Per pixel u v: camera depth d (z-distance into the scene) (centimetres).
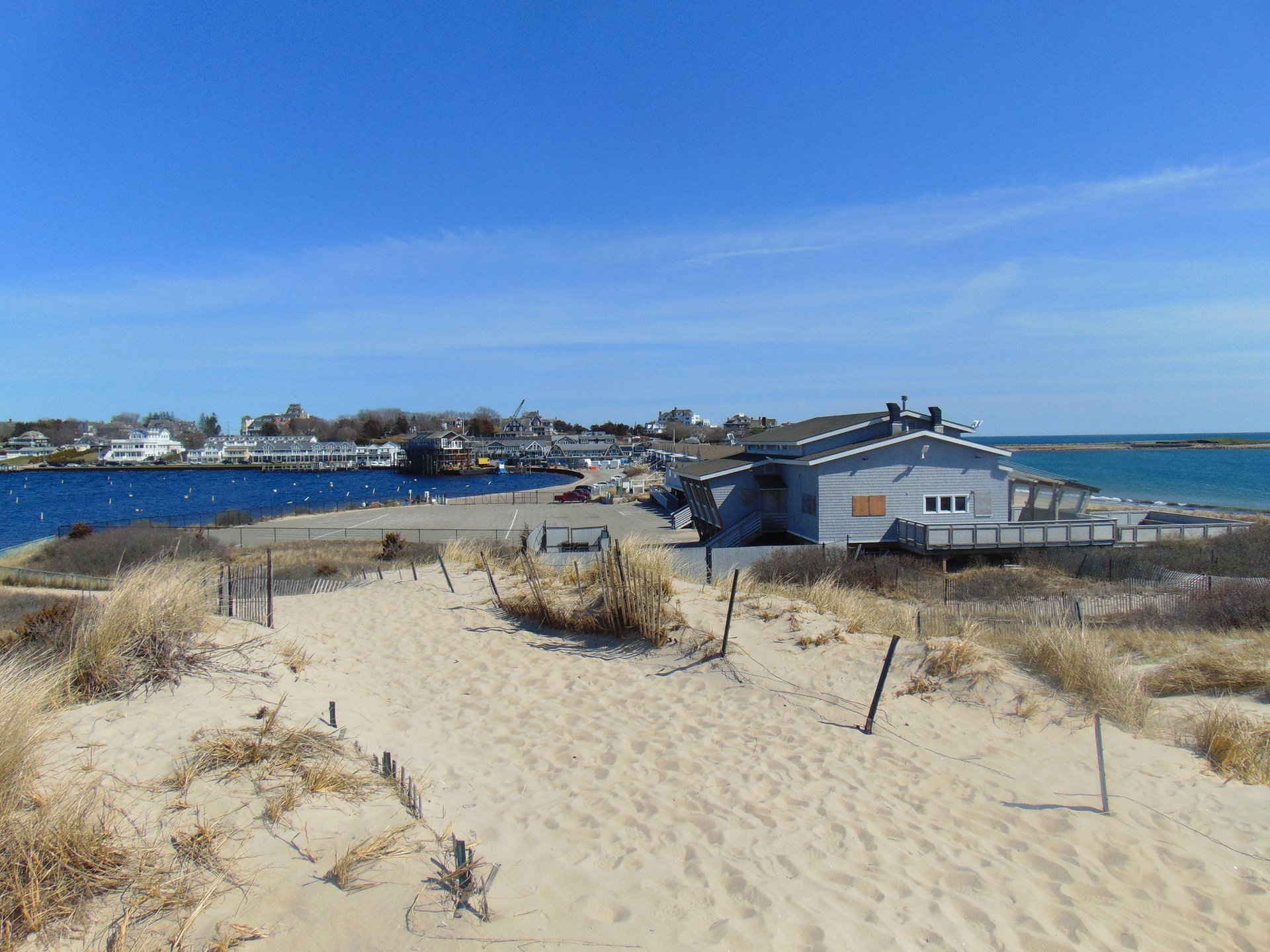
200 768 519
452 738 745
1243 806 594
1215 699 849
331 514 5484
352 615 1275
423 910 380
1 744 443
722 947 370
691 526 4184
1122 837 542
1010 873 485
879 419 3039
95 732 573
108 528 3941
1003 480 2955
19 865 371
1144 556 2423
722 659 948
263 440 17450
